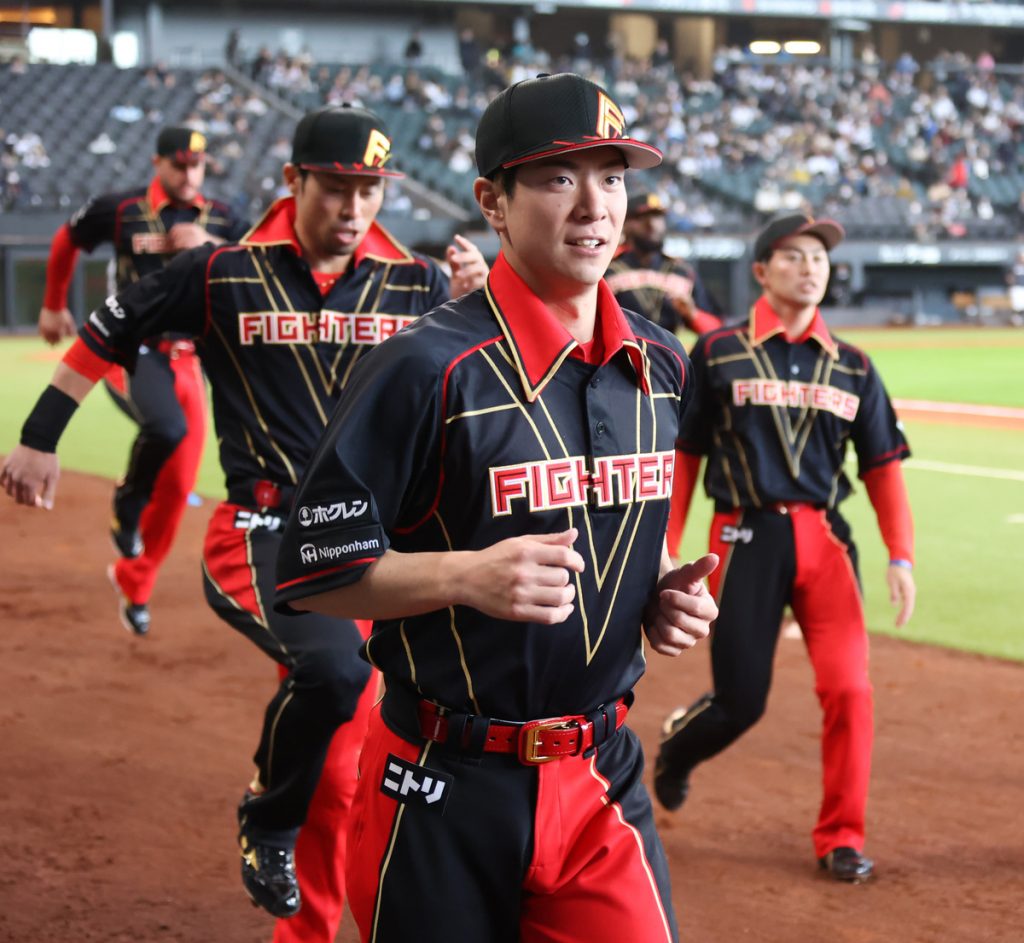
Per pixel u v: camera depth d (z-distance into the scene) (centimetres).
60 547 945
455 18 4359
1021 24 5006
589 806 246
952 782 516
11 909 404
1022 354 2750
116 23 4034
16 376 2130
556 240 227
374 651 248
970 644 705
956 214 3959
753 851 452
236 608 387
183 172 770
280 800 363
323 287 408
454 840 240
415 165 3547
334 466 226
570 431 236
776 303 441
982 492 1152
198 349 414
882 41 5278
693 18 4869
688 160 3859
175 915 403
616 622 243
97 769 526
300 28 4203
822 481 440
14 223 3012
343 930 403
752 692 440
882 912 404
